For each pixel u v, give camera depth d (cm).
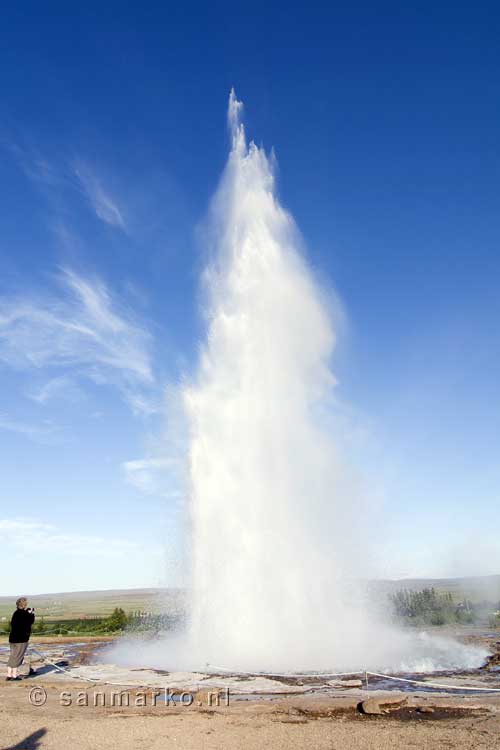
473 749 1022
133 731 1194
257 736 1148
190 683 1733
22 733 1188
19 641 1878
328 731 1174
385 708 1338
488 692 1536
